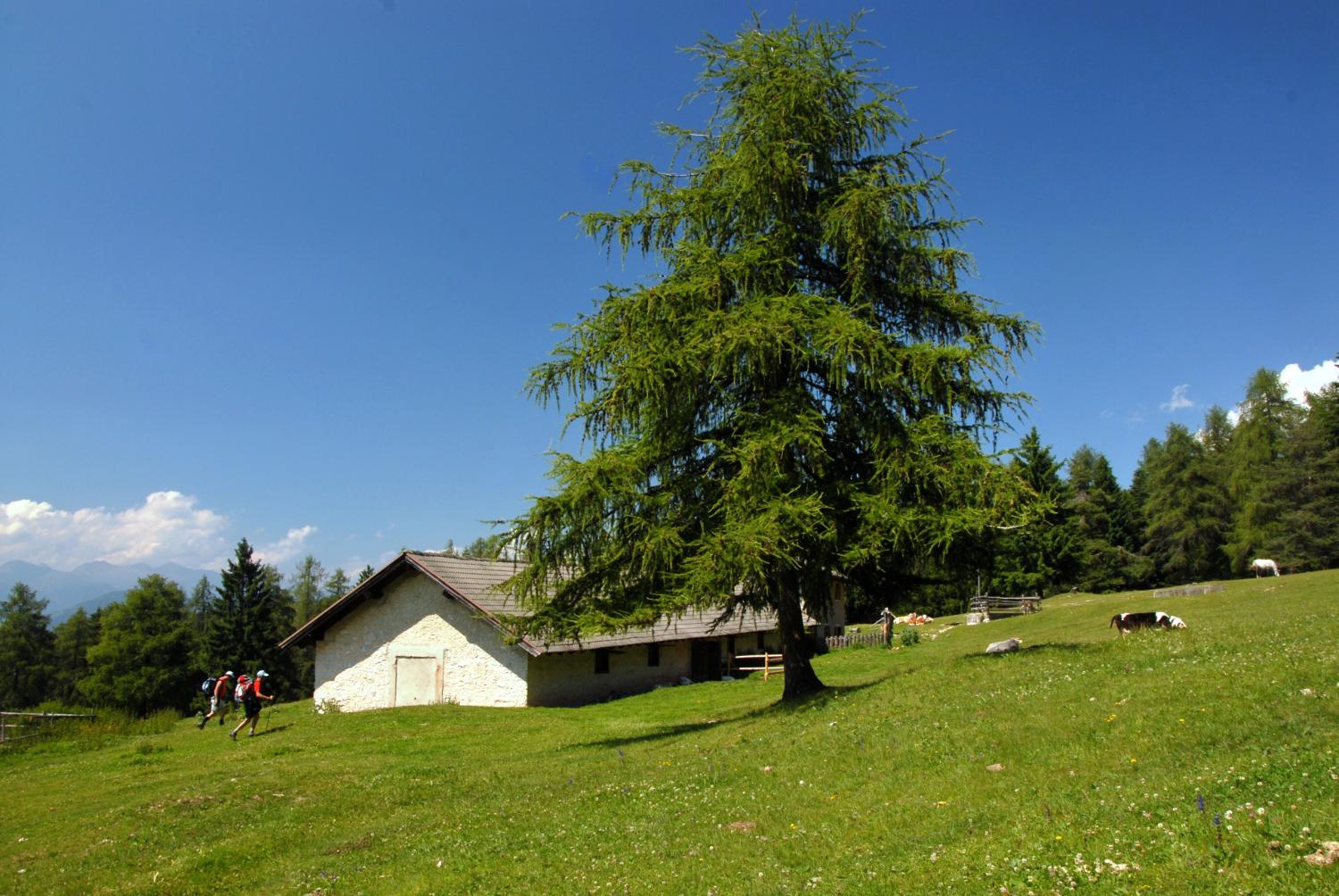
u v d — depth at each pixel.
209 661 78.38
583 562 16.44
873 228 15.63
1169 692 10.17
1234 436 79.25
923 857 6.88
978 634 41.44
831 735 12.01
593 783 12.63
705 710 23.11
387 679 30.86
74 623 103.25
